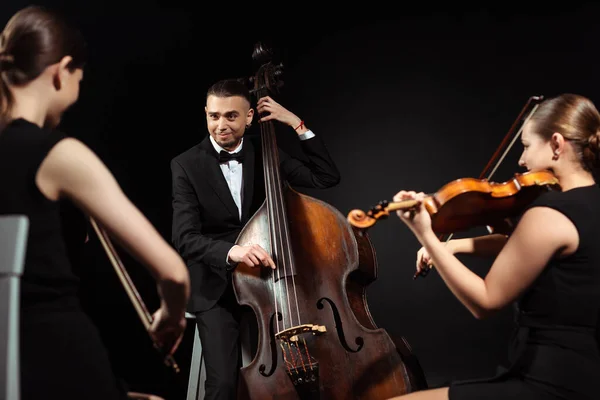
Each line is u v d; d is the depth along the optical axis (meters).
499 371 1.83
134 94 4.63
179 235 2.63
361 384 2.23
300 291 2.40
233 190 2.82
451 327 4.55
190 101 4.70
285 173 2.89
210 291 2.62
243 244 2.54
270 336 2.38
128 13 4.59
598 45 4.79
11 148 1.33
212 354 2.50
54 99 1.46
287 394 2.28
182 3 4.71
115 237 1.37
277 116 2.79
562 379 1.62
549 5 4.85
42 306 1.35
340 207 5.12
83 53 1.50
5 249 1.22
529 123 1.86
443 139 5.04
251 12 4.85
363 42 5.03
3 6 4.16
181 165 2.78
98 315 4.31
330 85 5.06
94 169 1.34
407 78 5.04
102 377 1.38
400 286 4.95
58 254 1.38
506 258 1.67
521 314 1.78
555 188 1.82
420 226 1.69
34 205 1.33
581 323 1.65
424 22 5.00
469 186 1.77
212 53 4.76
